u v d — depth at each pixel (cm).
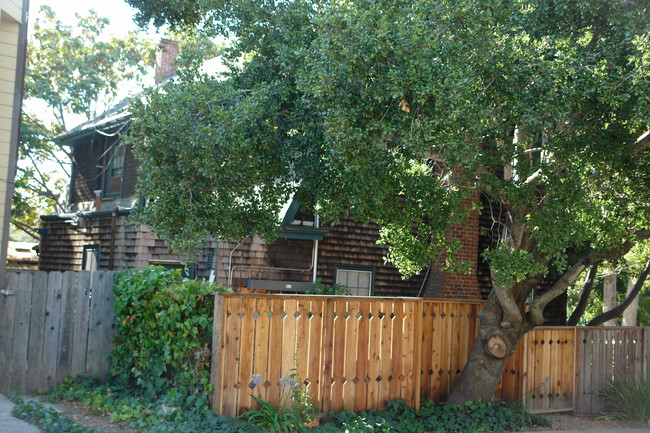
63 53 3059
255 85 998
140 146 967
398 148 902
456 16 884
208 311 895
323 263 1683
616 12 941
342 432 866
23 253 3127
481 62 915
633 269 2236
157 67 2380
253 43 1098
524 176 957
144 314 905
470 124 848
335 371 947
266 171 991
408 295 1792
